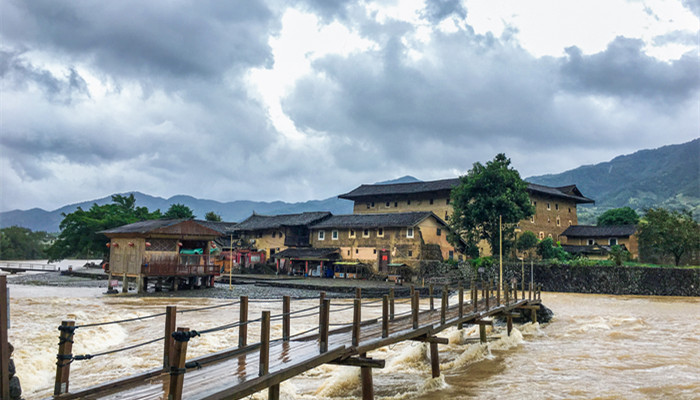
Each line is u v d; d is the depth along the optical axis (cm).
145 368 1634
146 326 2484
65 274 6725
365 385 1199
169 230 4228
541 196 7069
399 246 5750
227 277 5756
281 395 1418
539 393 1510
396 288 4728
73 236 7138
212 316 2908
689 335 2625
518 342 2423
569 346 2317
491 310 2234
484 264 5506
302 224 6588
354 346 1191
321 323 1115
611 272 5072
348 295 4400
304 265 6372
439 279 5338
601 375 1742
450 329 2730
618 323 3055
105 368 1634
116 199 8438
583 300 4456
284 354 1105
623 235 6719
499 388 1567
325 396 1447
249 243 7094
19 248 13138
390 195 7175
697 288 4734
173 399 738
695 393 1520
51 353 1698
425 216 5750
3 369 729
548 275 5350
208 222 7681
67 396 795
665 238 5828
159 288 4341
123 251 4372
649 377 1709
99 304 3406
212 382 888
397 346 2236
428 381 1592
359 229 6097
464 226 5753
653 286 4888
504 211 5419
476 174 5653
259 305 3569
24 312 2762
